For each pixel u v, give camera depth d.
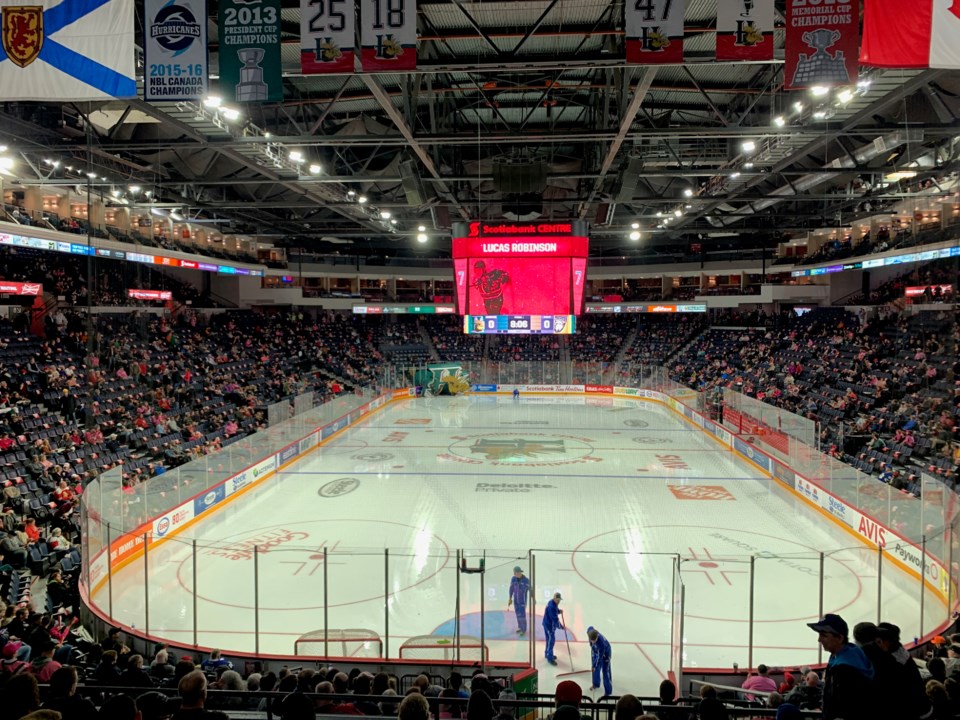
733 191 33.44
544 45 18.69
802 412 32.12
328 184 29.02
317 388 44.41
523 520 22.17
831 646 4.77
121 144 20.55
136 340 36.09
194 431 29.28
